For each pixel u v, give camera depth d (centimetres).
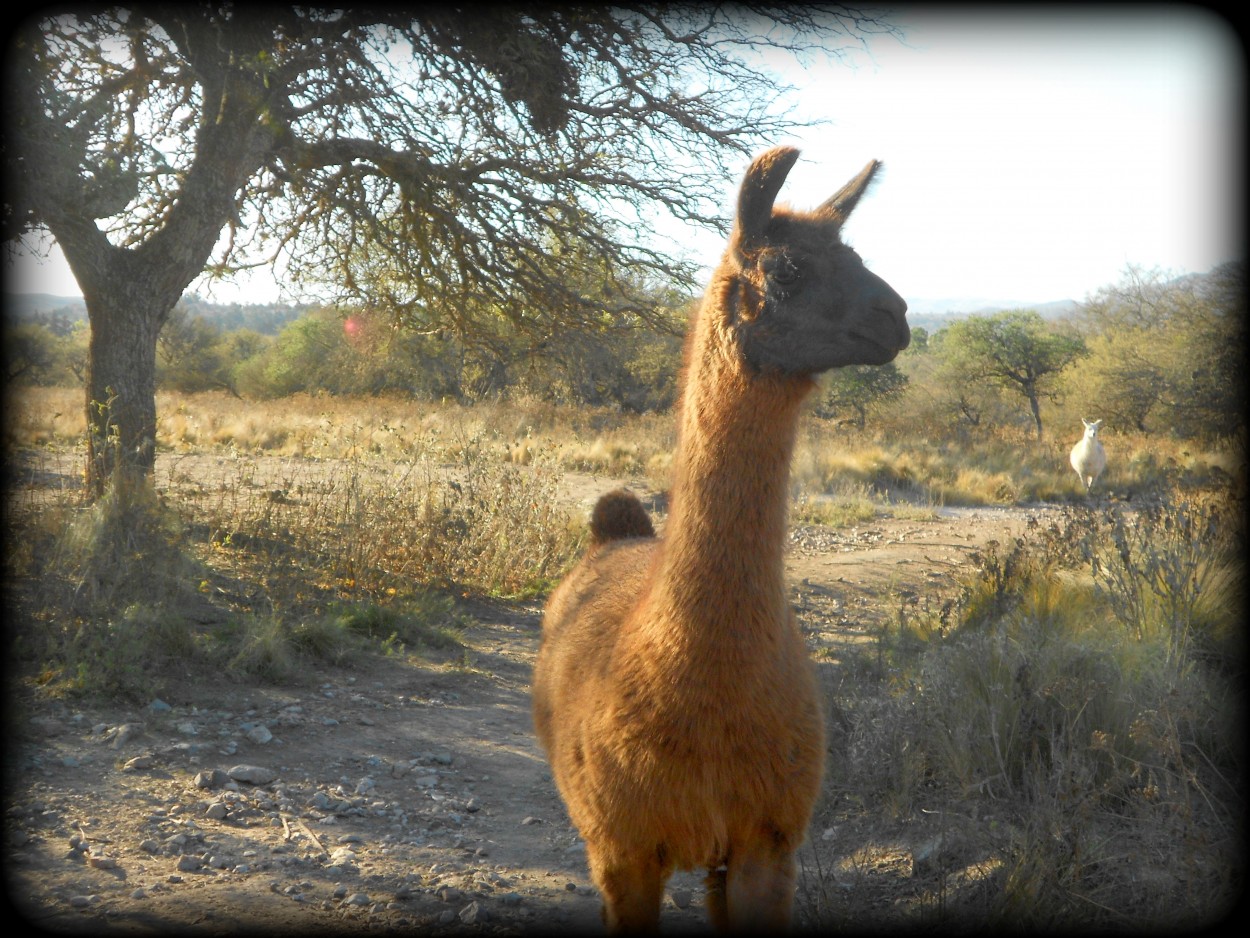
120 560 746
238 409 2889
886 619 920
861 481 2184
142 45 1066
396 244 1345
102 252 986
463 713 691
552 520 1184
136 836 446
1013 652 593
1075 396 3466
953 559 1409
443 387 3089
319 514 1081
